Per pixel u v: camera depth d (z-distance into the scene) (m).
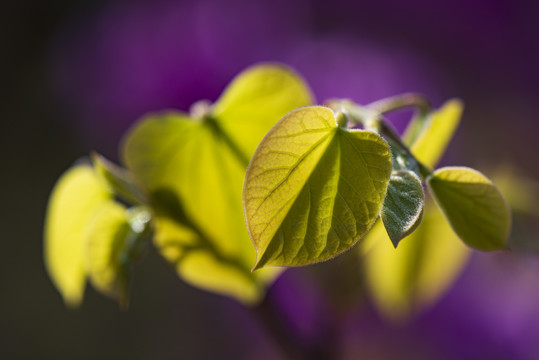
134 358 1.36
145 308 1.40
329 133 0.27
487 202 0.29
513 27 1.65
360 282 0.43
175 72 1.45
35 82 1.58
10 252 1.42
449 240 0.42
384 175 0.27
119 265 0.34
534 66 1.62
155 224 0.35
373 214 0.27
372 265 0.42
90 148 1.51
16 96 1.56
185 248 0.35
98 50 1.54
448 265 0.43
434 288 0.43
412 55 1.59
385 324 1.20
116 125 1.50
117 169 0.35
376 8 1.61
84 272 0.38
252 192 0.27
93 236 0.34
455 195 0.29
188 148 0.35
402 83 1.56
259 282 0.36
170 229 0.35
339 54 1.52
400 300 0.43
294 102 0.35
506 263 0.70
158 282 1.42
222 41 1.47
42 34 1.59
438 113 0.34
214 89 1.45
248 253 0.35
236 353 1.36
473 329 1.19
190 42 1.47
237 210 0.35
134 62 1.49
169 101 1.44
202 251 0.35
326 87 1.50
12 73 1.58
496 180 0.46
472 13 1.62
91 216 0.37
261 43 1.50
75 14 1.58
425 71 1.61
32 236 1.45
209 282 0.36
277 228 0.27
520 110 1.59
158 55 1.46
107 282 0.34
